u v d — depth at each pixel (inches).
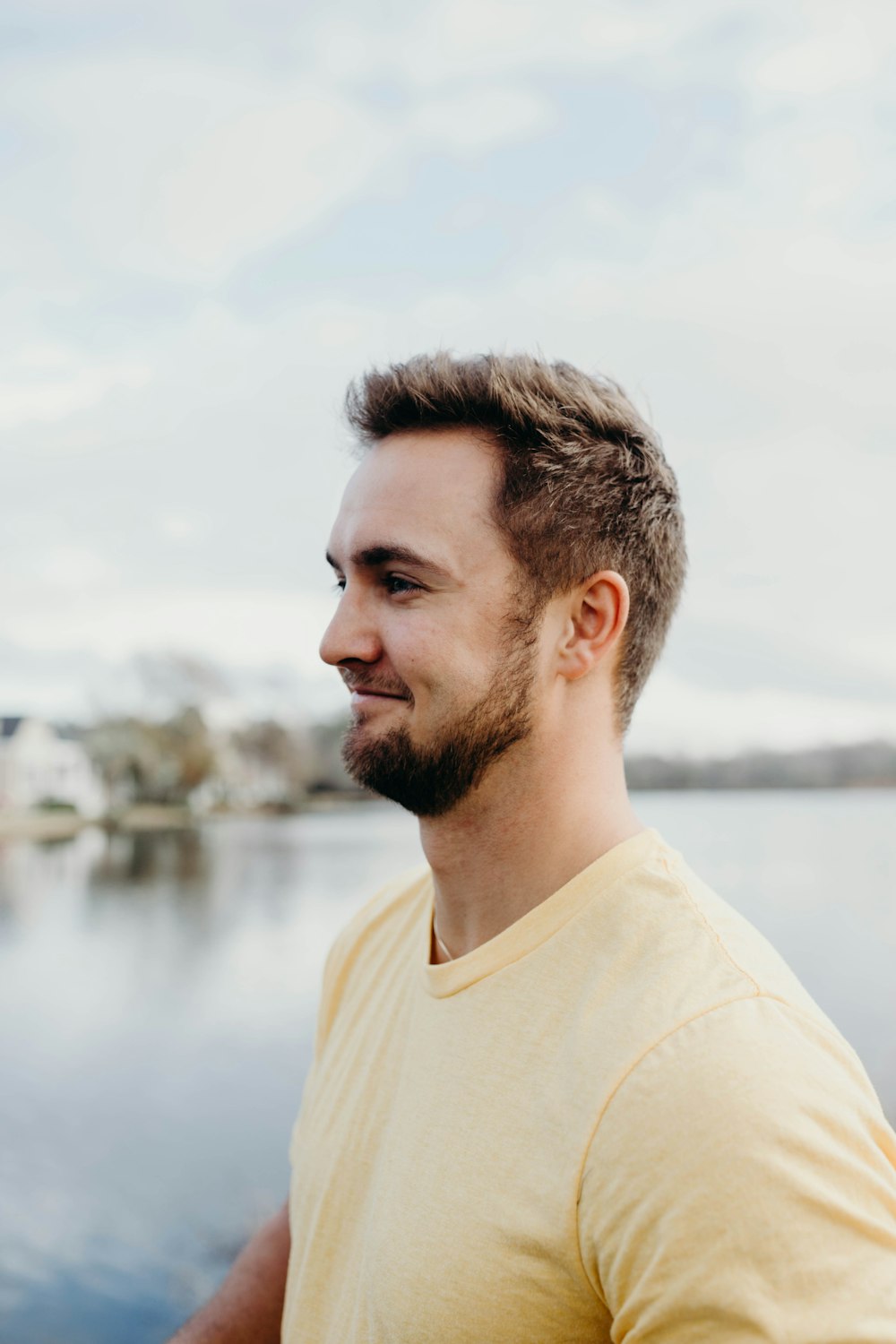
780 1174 31.9
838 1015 453.1
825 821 1317.7
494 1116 40.0
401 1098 44.8
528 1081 39.7
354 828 1804.9
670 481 50.2
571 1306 36.4
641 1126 34.5
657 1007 37.4
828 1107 33.8
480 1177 38.9
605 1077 36.5
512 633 44.3
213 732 1935.3
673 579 50.2
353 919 59.5
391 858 1334.9
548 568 44.7
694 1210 32.4
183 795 1913.1
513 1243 37.0
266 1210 314.5
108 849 1515.7
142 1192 327.3
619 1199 34.3
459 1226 38.5
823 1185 32.2
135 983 700.7
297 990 679.7
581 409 46.3
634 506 47.2
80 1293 258.4
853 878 854.5
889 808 1455.5
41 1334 235.6
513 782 44.5
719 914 42.1
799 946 619.2
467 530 44.3
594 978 40.6
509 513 44.4
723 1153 32.6
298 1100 452.1
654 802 1563.7
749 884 837.8
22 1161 360.5
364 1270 41.8
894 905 734.5
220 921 927.0
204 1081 484.7
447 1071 42.9
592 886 43.1
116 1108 435.2
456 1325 37.3
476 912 46.2
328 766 1959.9
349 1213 45.7
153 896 1064.2
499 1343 36.7
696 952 39.3
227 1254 281.9
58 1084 478.3
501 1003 42.8
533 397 45.0
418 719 44.1
